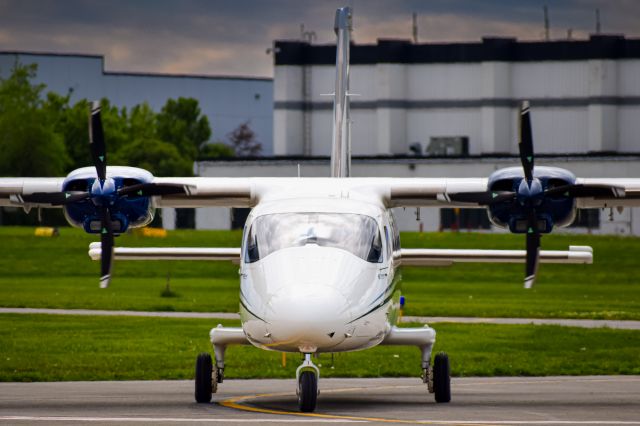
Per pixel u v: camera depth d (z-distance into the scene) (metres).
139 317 119.56
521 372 74.38
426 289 166.25
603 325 112.31
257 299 47.47
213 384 53.75
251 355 84.81
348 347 47.34
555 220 58.16
